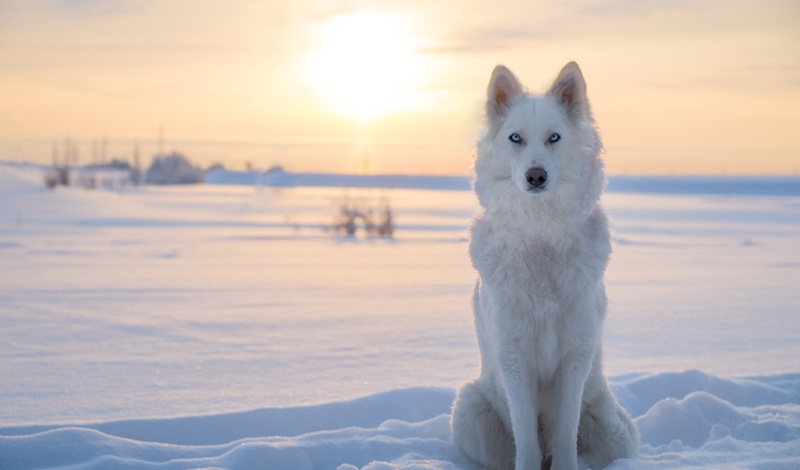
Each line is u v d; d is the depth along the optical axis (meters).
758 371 6.58
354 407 5.15
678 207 45.16
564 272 4.05
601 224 4.27
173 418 4.78
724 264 16.20
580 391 4.15
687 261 16.78
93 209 30.61
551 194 4.10
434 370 6.68
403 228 25.34
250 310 10.01
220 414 4.87
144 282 12.66
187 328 8.63
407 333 8.45
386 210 23.25
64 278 12.94
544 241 4.12
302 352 7.38
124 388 5.91
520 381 4.14
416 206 38.84
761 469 3.52
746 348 7.60
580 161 4.20
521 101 4.28
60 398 5.59
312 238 21.73
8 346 7.46
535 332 4.13
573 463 4.15
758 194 81.75
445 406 5.35
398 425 4.85
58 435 4.05
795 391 5.57
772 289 12.25
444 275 14.15
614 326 8.82
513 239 4.15
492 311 4.18
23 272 13.61
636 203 51.41
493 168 4.30
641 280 13.46
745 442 4.20
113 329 8.47
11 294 11.10
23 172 43.25
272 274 14.03
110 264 15.05
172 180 61.31
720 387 5.50
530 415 4.16
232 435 4.76
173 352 7.31
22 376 6.23
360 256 17.34
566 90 4.35
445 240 21.64
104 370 6.51
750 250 19.48
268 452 4.05
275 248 18.91
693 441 4.71
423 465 3.98
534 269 4.08
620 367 6.75
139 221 25.98
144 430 4.64
